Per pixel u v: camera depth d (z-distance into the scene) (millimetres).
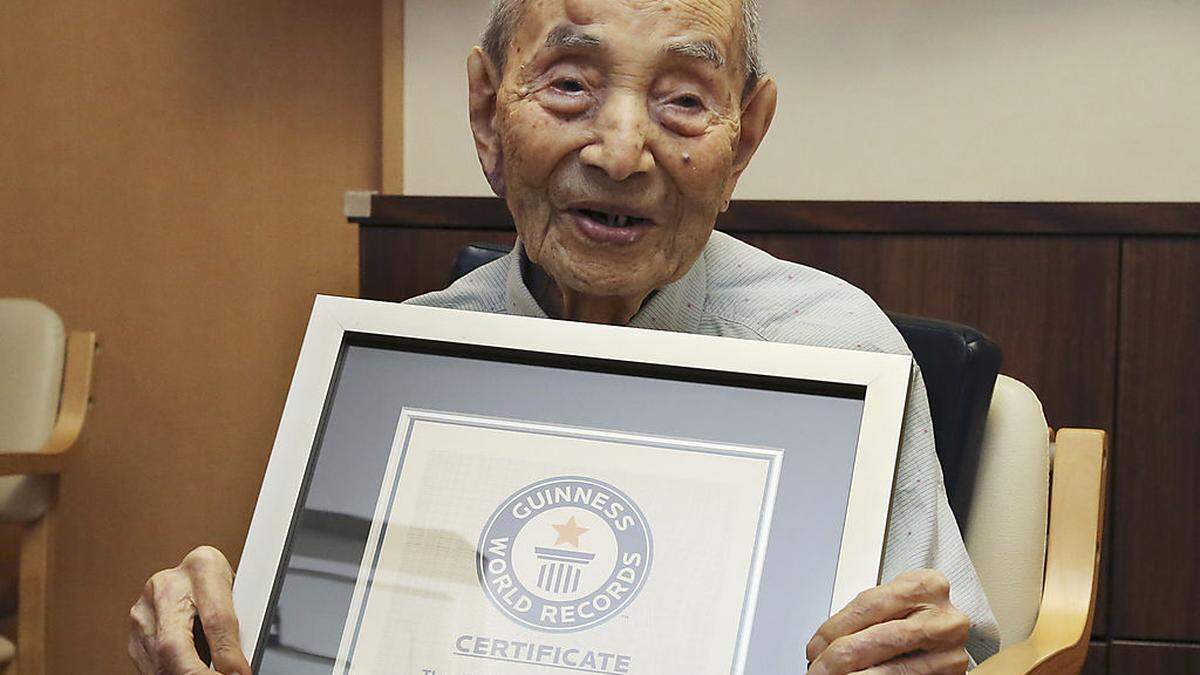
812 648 762
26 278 3086
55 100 3061
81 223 3068
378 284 2213
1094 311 2018
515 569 810
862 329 1087
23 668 2430
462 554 816
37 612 2432
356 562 822
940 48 2680
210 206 3041
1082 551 1210
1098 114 2635
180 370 3068
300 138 3006
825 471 803
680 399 835
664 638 782
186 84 3027
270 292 3047
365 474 842
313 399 862
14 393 2559
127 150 3051
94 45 3041
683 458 821
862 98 2709
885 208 2057
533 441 839
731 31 935
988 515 1223
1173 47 2604
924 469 1023
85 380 2574
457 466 838
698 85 928
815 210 2074
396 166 2887
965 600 1015
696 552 798
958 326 1232
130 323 3072
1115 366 2018
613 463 827
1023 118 2662
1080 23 2629
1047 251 2025
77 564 3084
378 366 870
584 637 787
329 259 3029
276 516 836
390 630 804
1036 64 2650
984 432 1243
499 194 1027
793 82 2730
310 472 846
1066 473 1243
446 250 2188
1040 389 2035
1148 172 2627
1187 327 1998
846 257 2076
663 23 910
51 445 2422
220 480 3074
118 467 3084
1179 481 2002
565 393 848
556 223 956
